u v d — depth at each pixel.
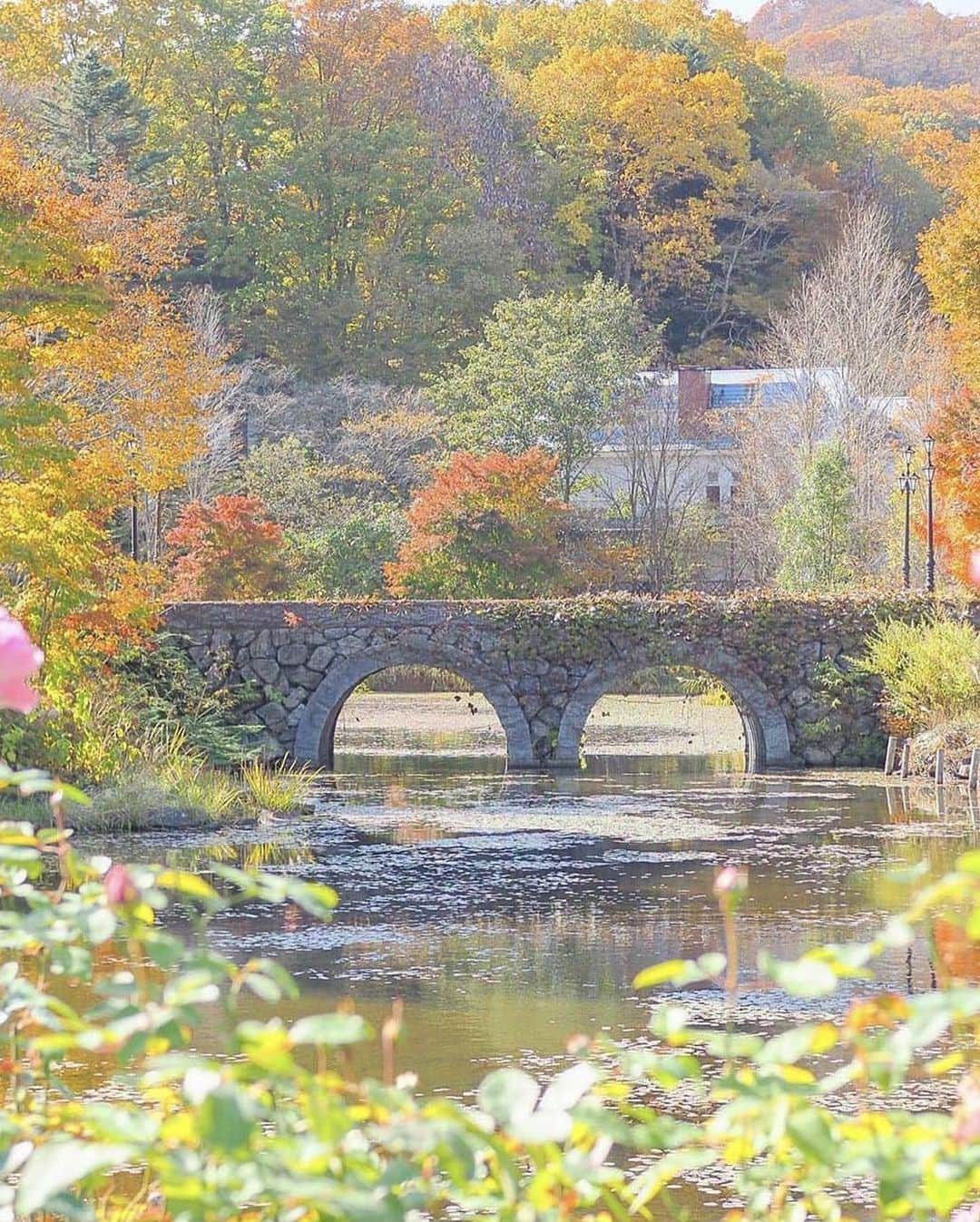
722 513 55.50
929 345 53.53
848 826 21.64
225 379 40.69
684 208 73.12
